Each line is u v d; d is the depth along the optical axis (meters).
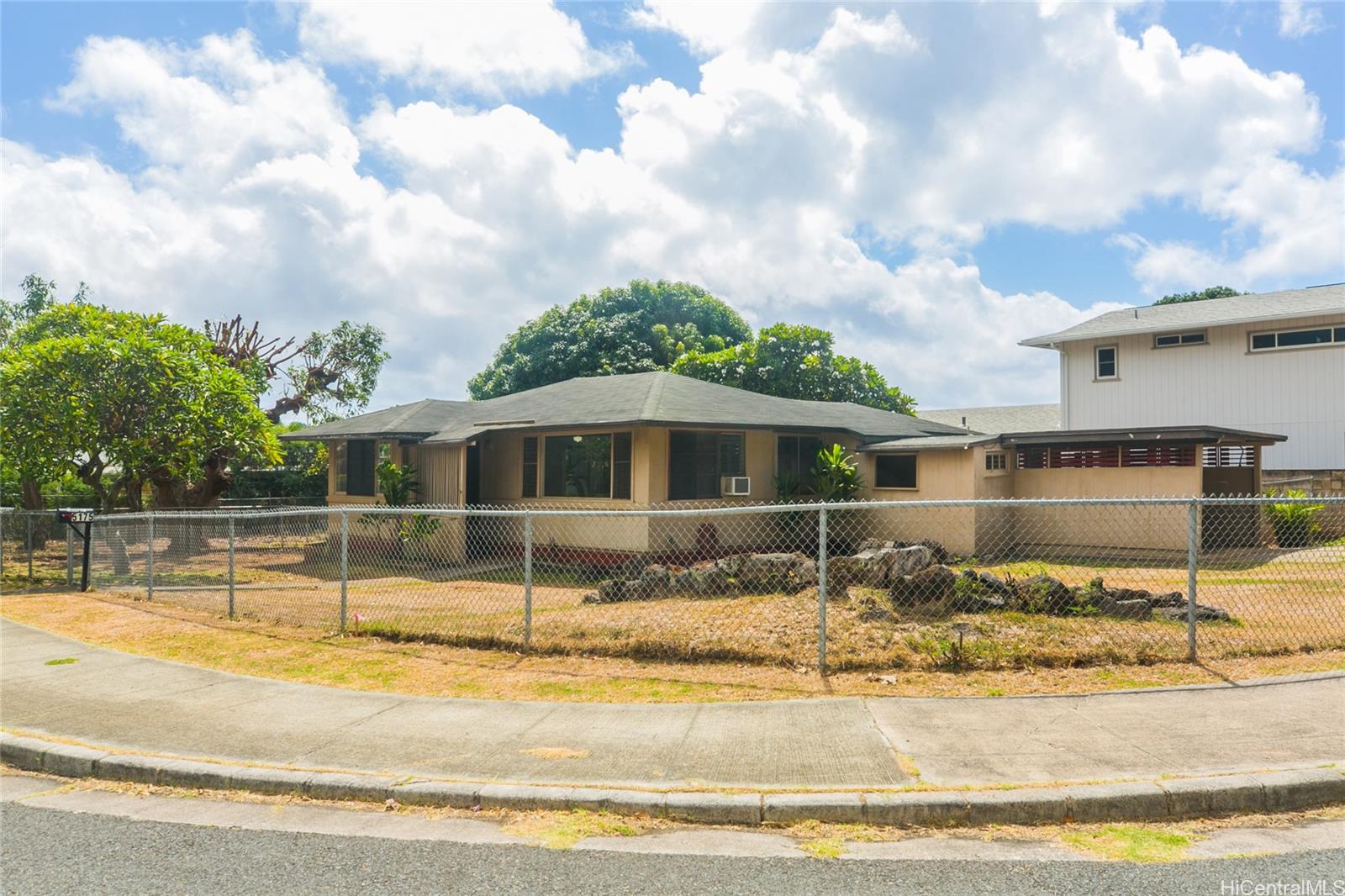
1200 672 6.12
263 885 3.43
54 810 4.33
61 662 7.27
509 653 7.34
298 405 27.83
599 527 15.15
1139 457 15.33
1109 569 12.69
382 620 8.76
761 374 31.81
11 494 20.33
